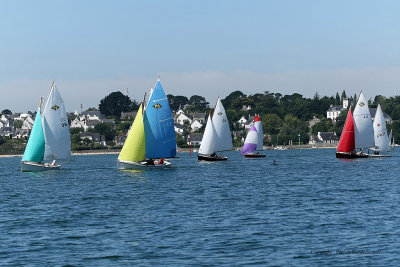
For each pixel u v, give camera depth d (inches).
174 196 3690.9
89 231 2469.2
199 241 2229.3
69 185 4554.6
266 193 3799.2
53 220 2783.0
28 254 2069.4
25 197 3789.4
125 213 2967.5
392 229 2395.4
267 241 2214.6
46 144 5442.9
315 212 2883.9
